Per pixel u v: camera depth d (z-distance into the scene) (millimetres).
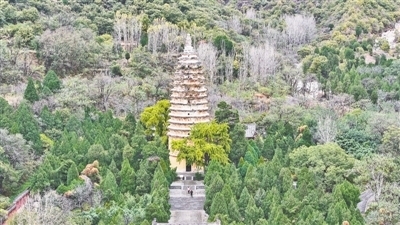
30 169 163000
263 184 150125
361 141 178500
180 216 149500
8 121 175875
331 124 184375
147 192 152125
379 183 145375
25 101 198125
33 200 139375
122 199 142125
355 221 128875
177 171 177125
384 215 131500
